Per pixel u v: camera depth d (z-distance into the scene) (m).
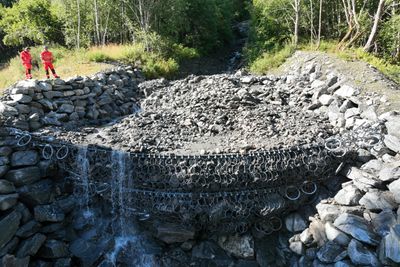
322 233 7.29
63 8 21.81
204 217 7.71
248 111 10.88
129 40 22.30
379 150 7.84
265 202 7.75
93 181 8.08
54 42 24.02
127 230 8.13
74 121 10.56
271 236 8.00
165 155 7.89
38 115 9.39
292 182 7.93
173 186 7.74
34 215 7.59
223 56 26.61
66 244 7.84
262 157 7.84
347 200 7.28
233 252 7.88
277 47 20.62
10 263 6.87
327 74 13.01
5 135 7.94
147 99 13.42
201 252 7.89
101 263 7.92
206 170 7.71
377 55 17.31
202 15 24.64
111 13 21.64
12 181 7.48
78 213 8.16
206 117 10.74
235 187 7.76
